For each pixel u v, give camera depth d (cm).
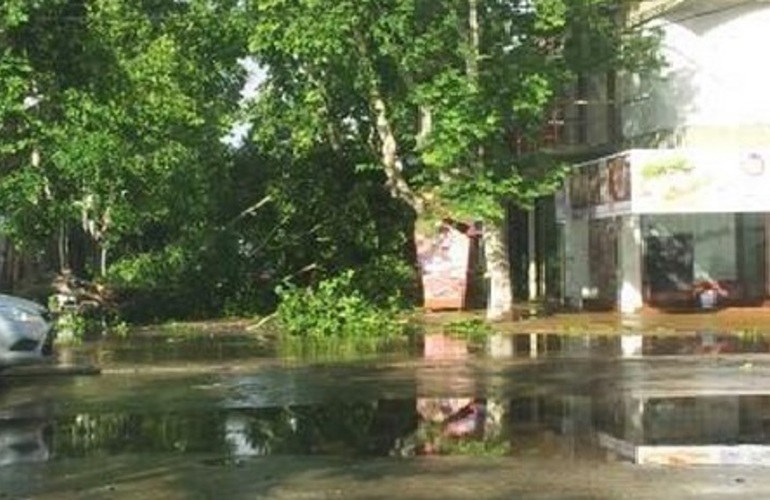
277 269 3388
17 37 1947
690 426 1176
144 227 3359
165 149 2923
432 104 2606
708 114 2953
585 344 2141
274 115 3169
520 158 2712
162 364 1912
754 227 2967
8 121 2272
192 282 3266
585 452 1046
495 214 2623
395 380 1617
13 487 929
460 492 884
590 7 2712
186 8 3172
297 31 2608
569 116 3334
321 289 2697
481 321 2656
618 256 2998
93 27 2120
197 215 3269
